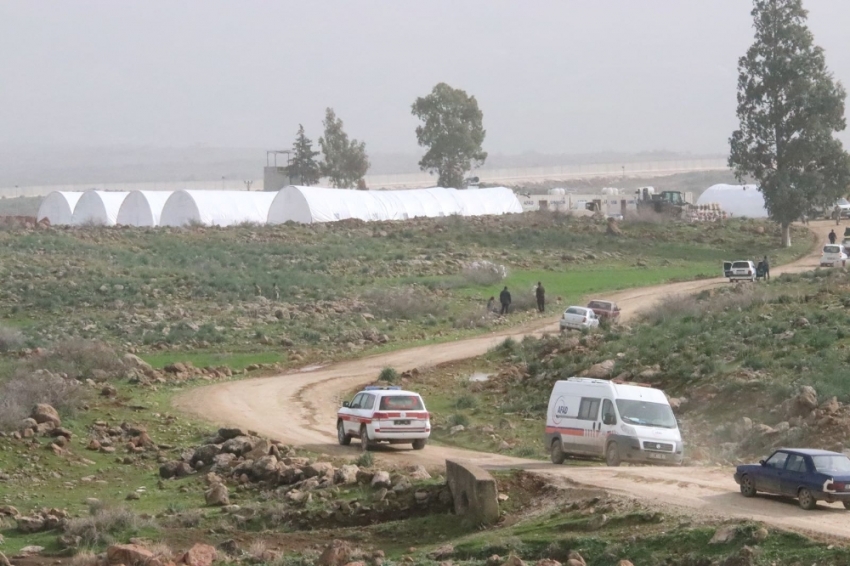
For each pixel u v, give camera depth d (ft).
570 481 99.71
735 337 179.83
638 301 289.53
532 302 286.05
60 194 460.14
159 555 84.02
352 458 130.41
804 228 455.63
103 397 168.55
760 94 403.95
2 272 275.18
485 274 319.47
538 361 196.65
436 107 648.38
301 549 91.04
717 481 99.76
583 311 238.07
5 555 89.25
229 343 231.09
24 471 125.18
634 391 118.21
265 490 115.03
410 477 107.45
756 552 71.61
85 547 91.25
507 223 428.56
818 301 214.28
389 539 93.09
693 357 170.40
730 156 413.59
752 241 418.72
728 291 253.44
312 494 105.29
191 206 411.34
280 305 266.98
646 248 397.19
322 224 407.23
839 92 402.93
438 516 96.32
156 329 235.40
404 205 460.55
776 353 163.84
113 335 231.09
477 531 91.40
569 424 119.24
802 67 398.21
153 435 147.43
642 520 82.89
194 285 279.69
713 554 73.77
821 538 72.84
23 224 367.25
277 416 164.45
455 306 285.02
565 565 75.05
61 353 191.52
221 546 89.92
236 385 193.06
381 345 238.68
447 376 200.13
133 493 117.29
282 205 428.97
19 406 144.05
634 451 112.98
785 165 406.82
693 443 135.44
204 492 116.37
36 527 100.01
